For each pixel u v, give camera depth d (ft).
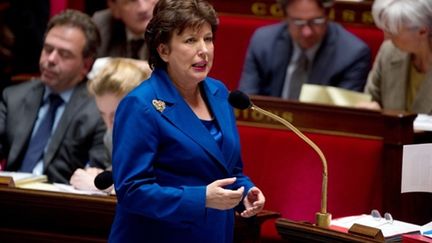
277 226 34.88
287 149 45.62
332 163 44.37
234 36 59.16
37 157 47.88
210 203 30.17
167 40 31.37
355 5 56.90
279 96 54.29
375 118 43.52
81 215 40.78
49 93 48.62
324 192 34.19
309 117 45.06
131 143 30.78
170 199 30.22
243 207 32.94
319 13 52.60
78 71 48.26
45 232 41.45
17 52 66.03
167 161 31.24
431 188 36.65
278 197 45.68
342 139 44.37
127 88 41.83
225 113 32.83
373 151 43.62
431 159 36.55
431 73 48.67
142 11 55.21
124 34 57.06
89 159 46.70
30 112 48.55
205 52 31.37
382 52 51.24
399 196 42.24
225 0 59.72
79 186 42.47
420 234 34.19
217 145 31.86
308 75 53.67
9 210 41.65
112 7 56.80
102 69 42.68
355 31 56.90
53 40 47.91
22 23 65.57
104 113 42.65
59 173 47.21
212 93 33.01
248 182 33.14
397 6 46.83
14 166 48.11
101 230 40.68
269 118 46.24
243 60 59.06
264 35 55.21
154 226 31.53
